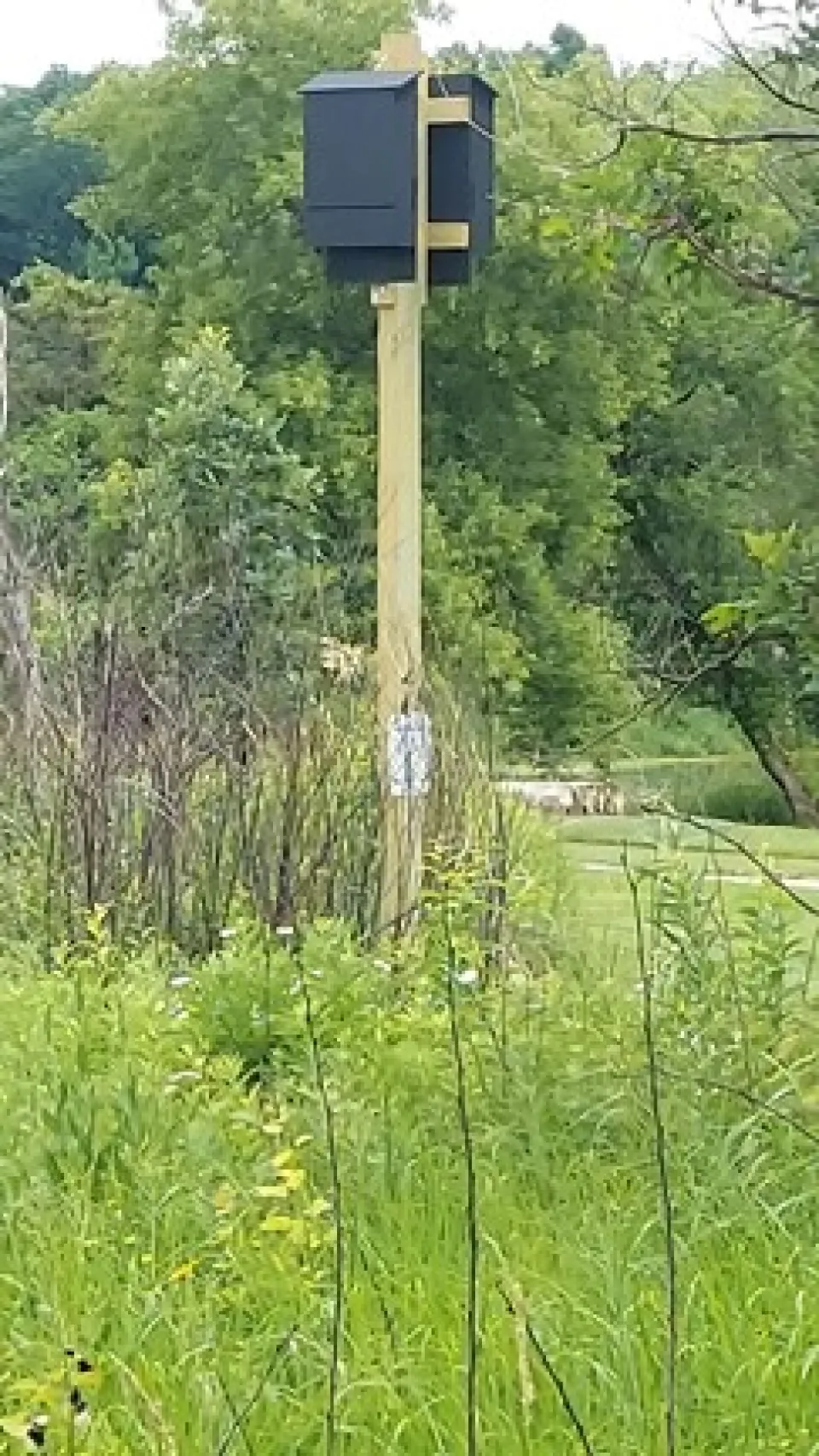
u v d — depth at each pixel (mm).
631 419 35219
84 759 9031
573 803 10477
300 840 8742
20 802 9344
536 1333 4398
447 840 8781
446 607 27016
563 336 31031
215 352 16844
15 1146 5809
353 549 16672
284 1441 4176
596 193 5438
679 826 6723
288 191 30312
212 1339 4535
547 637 30359
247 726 8992
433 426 31141
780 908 6348
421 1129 5738
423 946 7609
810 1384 4281
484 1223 5176
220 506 15477
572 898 9352
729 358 33656
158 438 16406
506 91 6727
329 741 8930
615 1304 4535
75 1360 3992
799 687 5324
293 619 9805
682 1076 5484
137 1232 5305
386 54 8953
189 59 32062
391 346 9031
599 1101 5805
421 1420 4164
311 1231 4906
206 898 8766
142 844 8914
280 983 6918
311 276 30469
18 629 9641
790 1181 5352
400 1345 4449
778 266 5445
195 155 32156
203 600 9641
